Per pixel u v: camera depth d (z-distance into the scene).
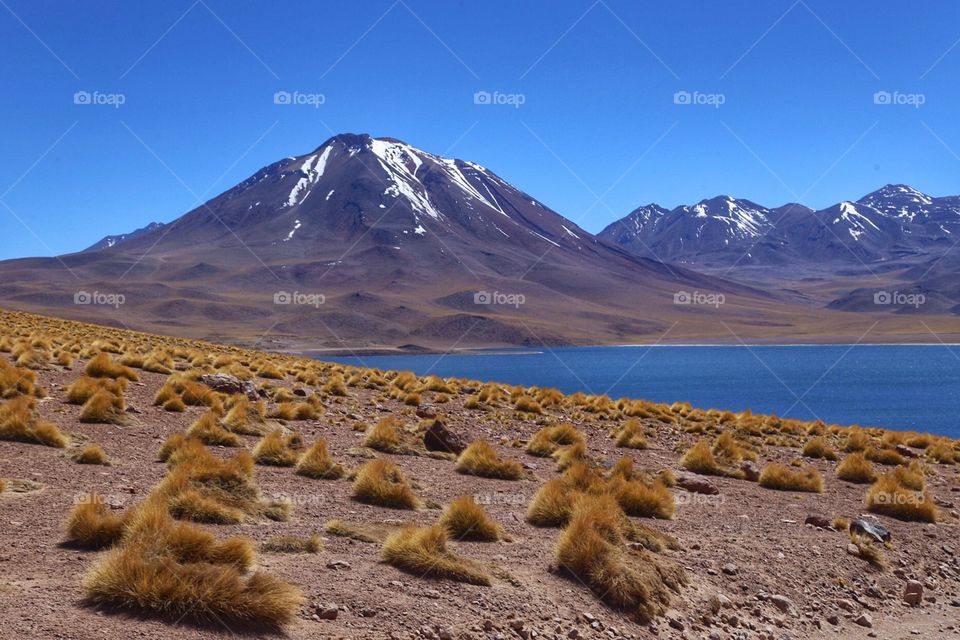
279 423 23.75
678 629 11.21
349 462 19.27
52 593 8.78
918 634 12.79
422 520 14.26
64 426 19.66
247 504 13.54
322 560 11.21
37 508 12.42
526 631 9.90
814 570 14.44
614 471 19.73
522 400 33.12
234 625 8.66
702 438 29.61
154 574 8.76
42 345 34.28
